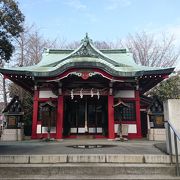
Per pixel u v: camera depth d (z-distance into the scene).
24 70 18.14
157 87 29.17
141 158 8.51
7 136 18.00
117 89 19.67
